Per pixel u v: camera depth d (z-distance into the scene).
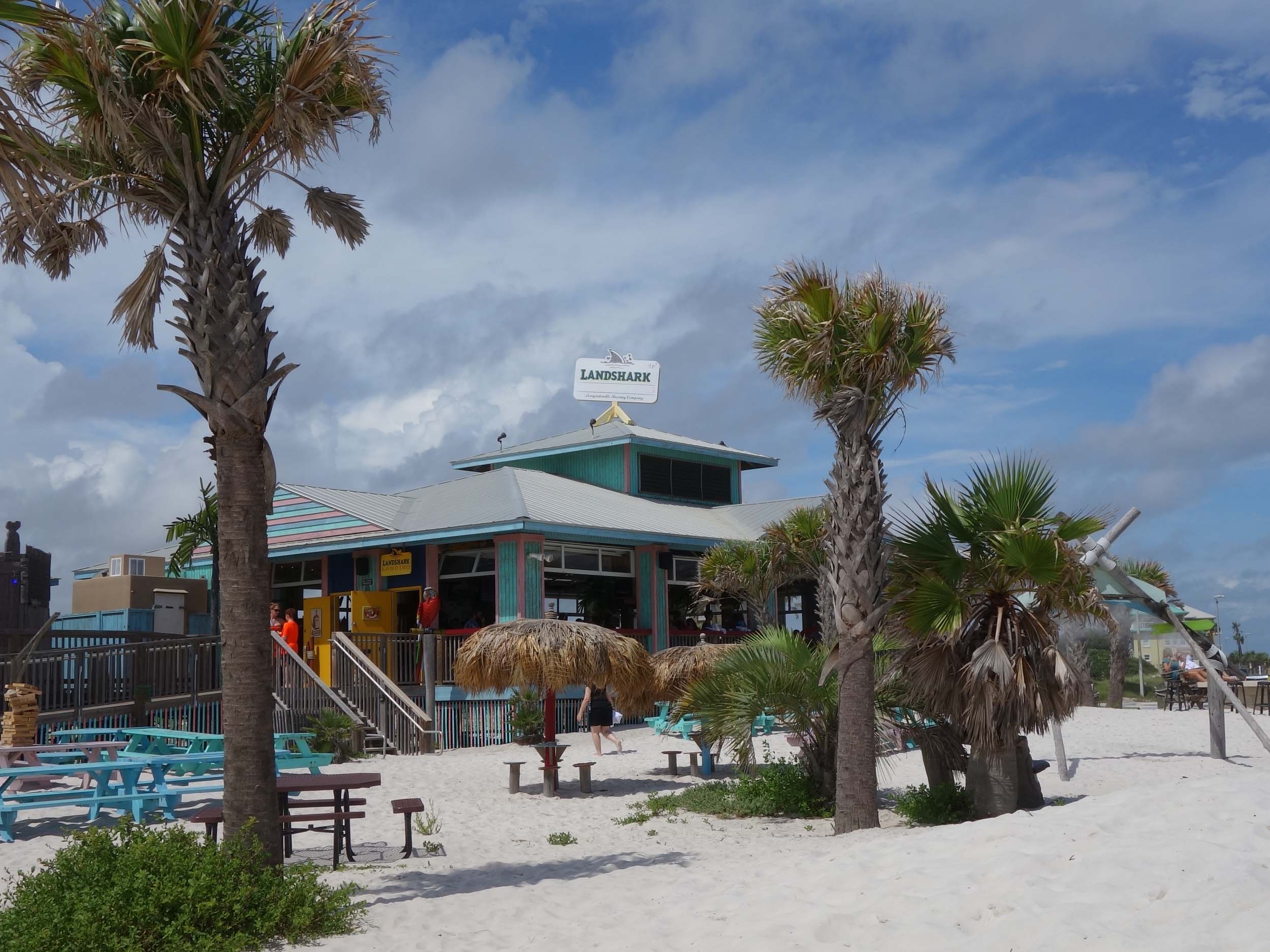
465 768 17.08
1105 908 5.36
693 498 30.83
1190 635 15.28
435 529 22.69
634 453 29.38
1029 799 10.86
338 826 9.34
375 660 21.45
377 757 18.72
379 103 8.47
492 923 7.01
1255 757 16.70
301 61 7.68
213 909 6.48
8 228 8.25
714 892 7.29
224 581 7.70
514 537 22.25
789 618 27.91
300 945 6.54
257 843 7.25
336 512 24.84
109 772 11.71
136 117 7.38
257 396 7.71
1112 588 14.98
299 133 7.91
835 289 10.77
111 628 22.19
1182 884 5.52
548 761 14.29
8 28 6.40
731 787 13.56
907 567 10.98
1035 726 10.58
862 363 10.63
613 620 24.22
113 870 6.74
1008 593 10.90
